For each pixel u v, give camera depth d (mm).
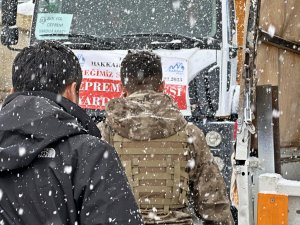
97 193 1949
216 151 5699
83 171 1979
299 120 4309
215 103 5852
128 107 3086
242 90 3500
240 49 6562
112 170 1992
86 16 6223
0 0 6535
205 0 6078
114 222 1924
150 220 2971
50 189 1979
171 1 6125
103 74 5957
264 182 3178
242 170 3420
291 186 3125
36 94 2131
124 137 3041
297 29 4195
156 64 3203
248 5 3604
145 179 3000
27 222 1978
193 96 5863
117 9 6184
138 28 6090
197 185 3062
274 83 4184
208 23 6031
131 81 3176
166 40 5953
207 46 5906
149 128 3023
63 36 6164
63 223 1972
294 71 4254
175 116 3080
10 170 1995
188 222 3023
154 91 3154
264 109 3596
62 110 2045
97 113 5938
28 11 9469
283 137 4273
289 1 4141
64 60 2182
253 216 3400
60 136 2000
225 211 3051
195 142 3072
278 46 4156
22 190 1996
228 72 5988
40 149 1976
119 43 6008
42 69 2143
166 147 3031
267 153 3543
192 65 5887
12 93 2162
